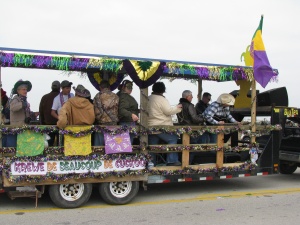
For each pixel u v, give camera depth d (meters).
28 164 6.26
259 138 9.38
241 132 8.03
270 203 7.18
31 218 6.00
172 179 7.35
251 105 8.15
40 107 7.63
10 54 6.10
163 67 7.01
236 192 8.17
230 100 8.11
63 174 6.44
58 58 6.39
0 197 7.49
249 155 8.30
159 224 5.76
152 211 6.52
